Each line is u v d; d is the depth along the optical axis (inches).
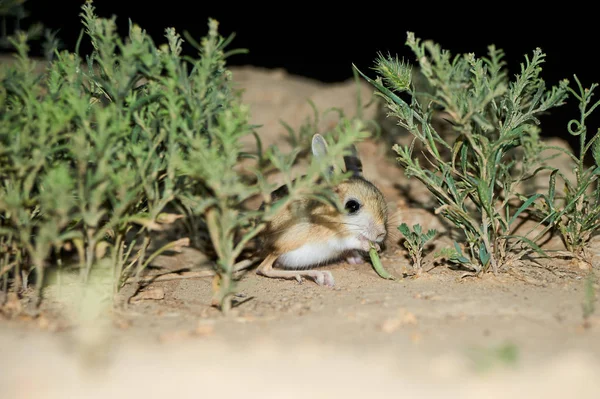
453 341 232.1
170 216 287.3
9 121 276.4
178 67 274.4
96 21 295.6
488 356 211.9
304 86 690.2
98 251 277.6
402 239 408.5
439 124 522.9
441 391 195.3
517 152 465.4
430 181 317.4
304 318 265.7
